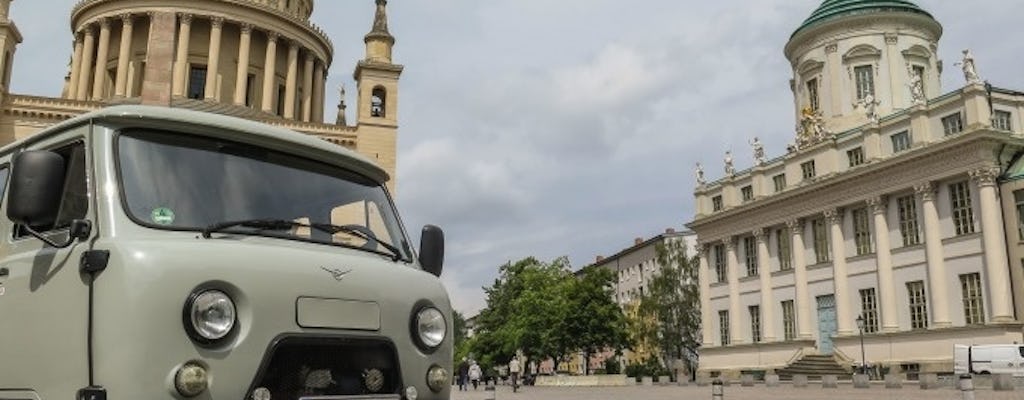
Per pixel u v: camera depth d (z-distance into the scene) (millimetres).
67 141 4852
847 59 56969
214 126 4891
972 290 42062
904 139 46781
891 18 56438
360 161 5676
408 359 4809
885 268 46562
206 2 57844
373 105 53906
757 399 28391
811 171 52812
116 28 59031
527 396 35844
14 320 4586
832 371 48312
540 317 62469
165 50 54562
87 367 4008
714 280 61312
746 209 56938
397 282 4918
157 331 3922
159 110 4746
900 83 55750
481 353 80938
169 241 4238
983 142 41375
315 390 4340
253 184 4973
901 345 44969
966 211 42938
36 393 4316
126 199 4438
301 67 63625
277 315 4266
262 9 59688
